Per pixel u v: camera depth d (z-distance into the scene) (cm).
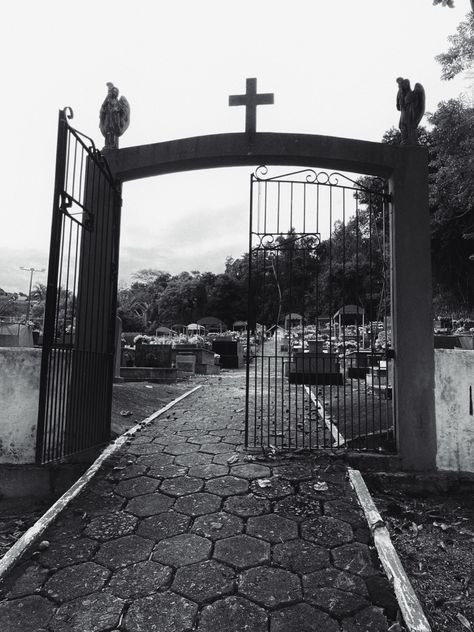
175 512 314
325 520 305
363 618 214
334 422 579
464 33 1280
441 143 1387
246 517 308
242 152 440
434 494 395
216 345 1931
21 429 406
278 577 244
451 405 407
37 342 1348
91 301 441
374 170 446
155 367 1202
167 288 8094
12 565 253
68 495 335
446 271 1928
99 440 436
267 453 423
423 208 425
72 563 256
